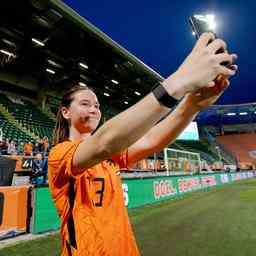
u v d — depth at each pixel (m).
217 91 0.83
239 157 47.94
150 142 1.20
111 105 30.44
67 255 1.07
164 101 0.67
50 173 1.08
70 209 1.08
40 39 17.12
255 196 12.88
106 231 1.06
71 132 1.34
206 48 0.66
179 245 5.07
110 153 0.75
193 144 38.88
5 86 22.39
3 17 14.72
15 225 5.82
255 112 51.53
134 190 10.56
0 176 5.91
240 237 5.46
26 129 19.16
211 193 15.93
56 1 13.75
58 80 23.56
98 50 18.72
